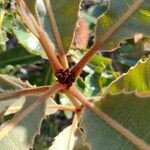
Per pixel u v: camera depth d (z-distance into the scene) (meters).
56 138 0.19
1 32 0.26
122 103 0.15
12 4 0.26
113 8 0.18
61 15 0.19
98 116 0.15
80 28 0.27
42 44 0.17
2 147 0.14
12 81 0.19
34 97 0.16
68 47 0.18
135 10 0.18
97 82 0.27
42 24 0.19
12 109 0.17
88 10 0.32
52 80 0.28
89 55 0.17
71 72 0.17
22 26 0.25
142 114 0.14
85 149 0.18
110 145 0.14
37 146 0.28
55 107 0.19
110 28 0.18
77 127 0.19
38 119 0.15
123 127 0.14
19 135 0.15
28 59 0.28
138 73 0.17
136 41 0.30
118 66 0.33
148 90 0.17
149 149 0.14
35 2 0.18
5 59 0.28
